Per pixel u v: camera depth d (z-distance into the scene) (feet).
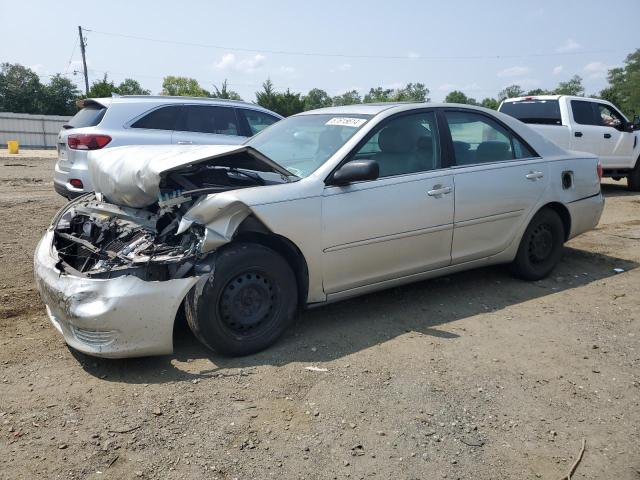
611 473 9.14
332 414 10.53
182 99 27.66
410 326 14.66
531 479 8.95
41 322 14.66
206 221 12.03
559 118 37.68
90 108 26.84
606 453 9.64
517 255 17.84
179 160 12.72
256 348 12.83
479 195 16.01
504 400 11.18
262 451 9.43
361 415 10.52
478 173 16.10
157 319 11.49
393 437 9.90
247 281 12.57
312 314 15.38
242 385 11.49
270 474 8.87
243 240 13.05
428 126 15.70
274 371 12.10
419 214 14.79
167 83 207.10
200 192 12.25
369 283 14.48
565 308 16.15
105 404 10.77
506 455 9.52
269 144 16.14
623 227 27.43
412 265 15.11
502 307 16.15
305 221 12.96
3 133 118.52
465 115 16.60
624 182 47.93
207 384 11.52
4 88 199.62
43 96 204.44
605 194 39.91
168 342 11.69
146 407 10.66
